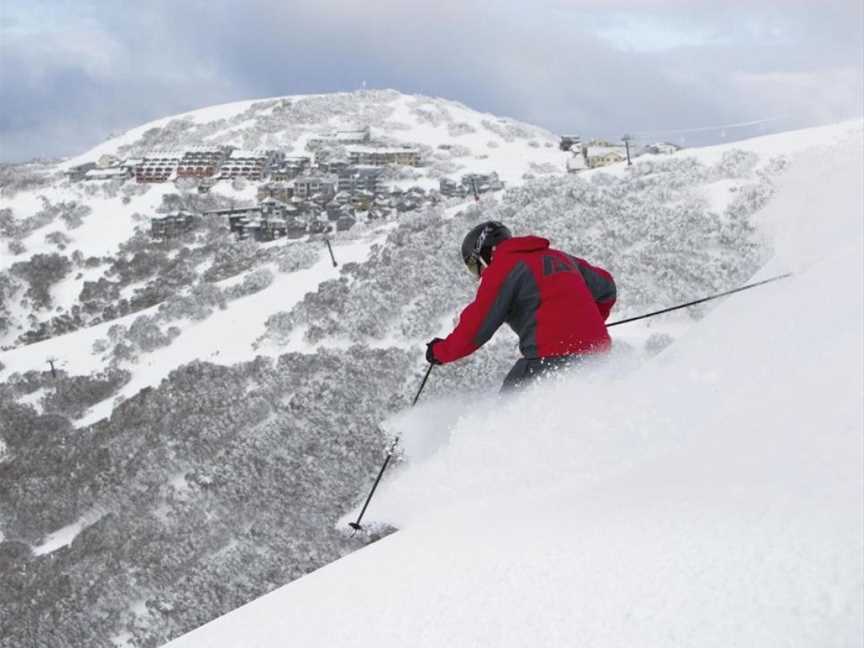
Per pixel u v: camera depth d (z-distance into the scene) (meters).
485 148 192.00
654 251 49.62
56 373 76.19
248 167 178.25
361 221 140.25
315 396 51.12
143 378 70.44
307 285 74.94
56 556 44.62
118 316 114.00
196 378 61.16
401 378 51.69
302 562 38.72
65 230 151.62
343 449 45.56
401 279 63.53
